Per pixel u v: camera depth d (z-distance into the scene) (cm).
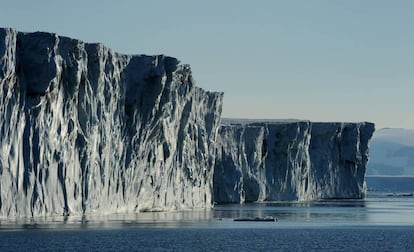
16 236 19150
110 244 19238
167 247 19475
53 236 19575
